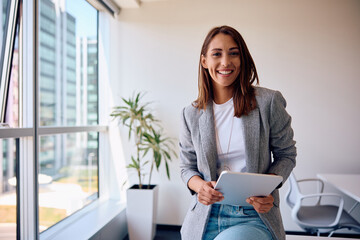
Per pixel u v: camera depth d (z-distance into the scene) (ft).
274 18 10.43
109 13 10.86
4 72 6.32
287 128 3.66
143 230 9.44
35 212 6.53
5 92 6.37
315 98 10.28
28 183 6.50
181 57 10.89
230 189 3.17
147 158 10.99
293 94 10.37
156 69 11.03
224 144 3.78
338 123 10.19
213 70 3.62
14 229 6.47
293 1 10.34
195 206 3.88
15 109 6.50
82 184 9.92
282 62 10.40
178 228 10.82
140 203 9.47
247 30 10.55
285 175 3.55
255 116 3.56
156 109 11.00
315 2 10.25
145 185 10.71
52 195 8.09
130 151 11.09
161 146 10.94
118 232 9.57
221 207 3.72
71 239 7.37
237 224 3.61
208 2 10.73
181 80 10.89
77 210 9.57
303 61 10.32
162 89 10.99
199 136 3.89
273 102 3.55
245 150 3.53
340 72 10.17
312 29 10.27
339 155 10.19
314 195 7.71
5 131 5.55
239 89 3.68
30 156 6.49
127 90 11.15
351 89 10.12
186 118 4.08
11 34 6.37
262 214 3.42
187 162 4.28
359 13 10.03
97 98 11.26
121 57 11.20
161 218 10.94
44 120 7.88
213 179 3.77
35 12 6.58
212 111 3.85
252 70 3.76
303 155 10.32
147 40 11.08
